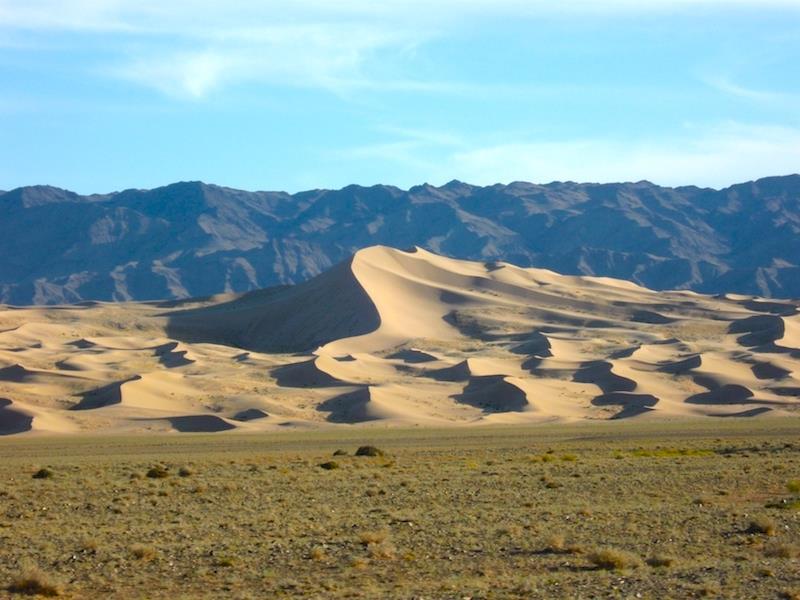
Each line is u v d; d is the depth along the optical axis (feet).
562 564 186.91
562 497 283.79
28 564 191.21
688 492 292.20
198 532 228.22
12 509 273.33
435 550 203.00
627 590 161.27
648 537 213.46
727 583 163.84
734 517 238.07
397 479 338.54
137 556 198.59
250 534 224.33
